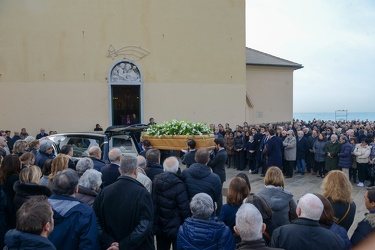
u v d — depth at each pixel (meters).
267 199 3.71
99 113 16.75
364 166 9.96
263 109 22.06
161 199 4.10
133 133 8.33
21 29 15.91
